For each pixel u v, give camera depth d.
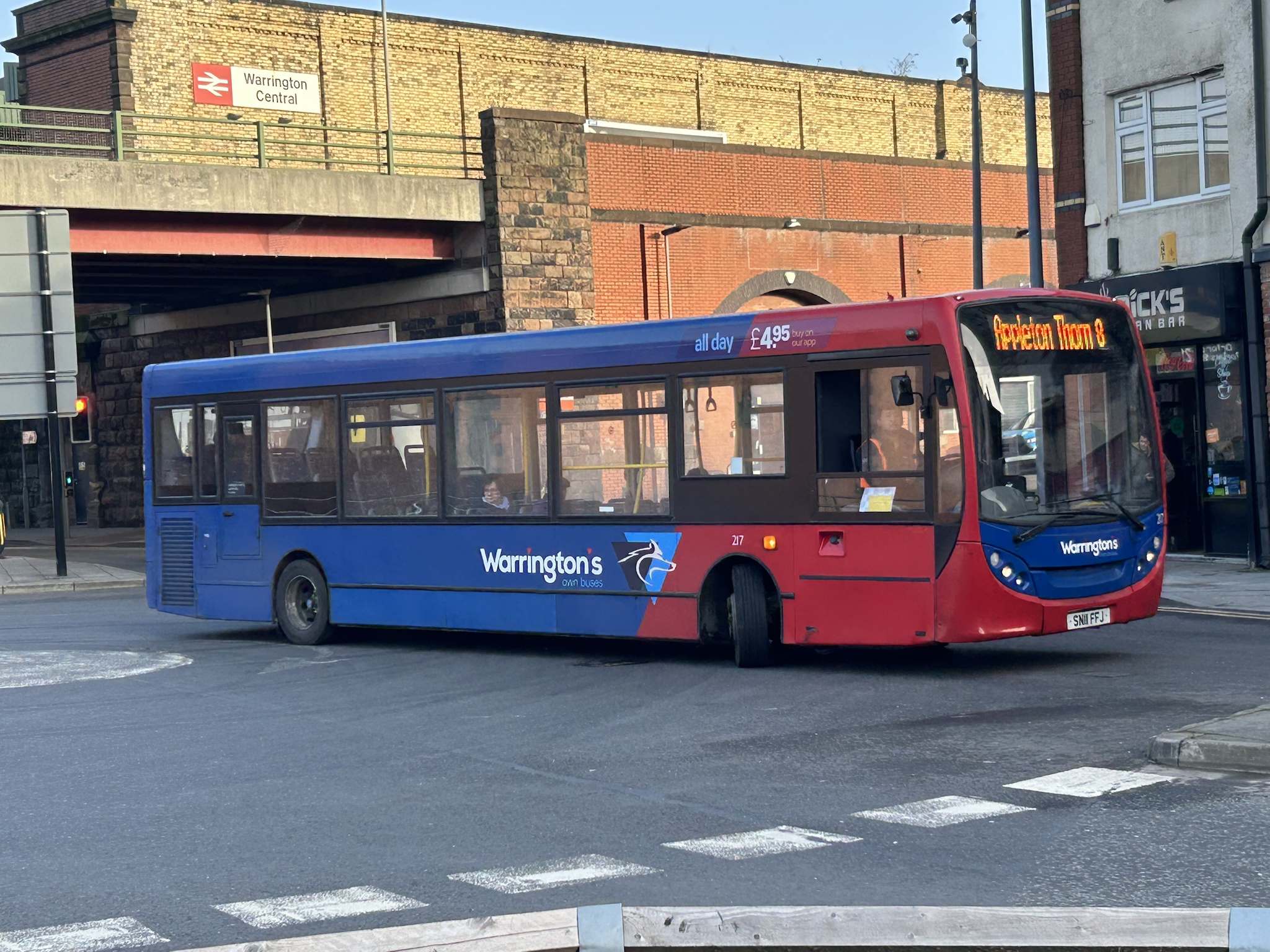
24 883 7.02
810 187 36.72
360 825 7.98
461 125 45.44
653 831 7.62
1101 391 12.89
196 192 28.08
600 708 11.60
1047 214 41.78
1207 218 21.56
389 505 15.87
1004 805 7.85
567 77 47.69
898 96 54.56
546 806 8.27
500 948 5.52
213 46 40.94
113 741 10.83
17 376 26.34
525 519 14.71
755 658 13.27
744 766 9.16
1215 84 21.50
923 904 6.13
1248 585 18.34
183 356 39.78
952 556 12.11
